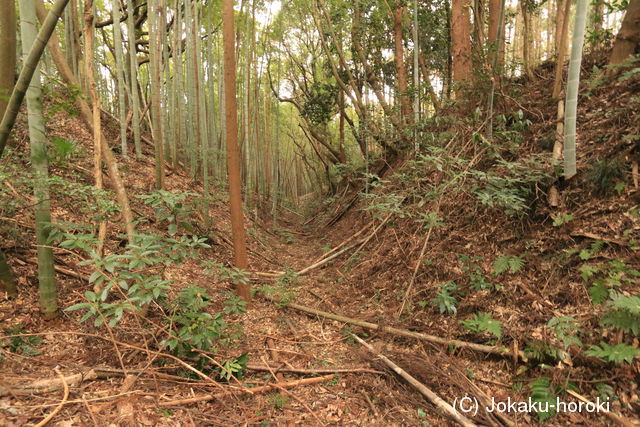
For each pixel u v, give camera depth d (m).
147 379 2.47
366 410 2.48
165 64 7.66
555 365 2.51
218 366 2.68
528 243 3.41
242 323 3.80
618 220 2.95
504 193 3.51
